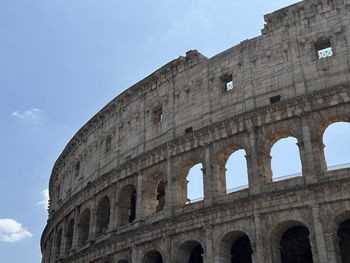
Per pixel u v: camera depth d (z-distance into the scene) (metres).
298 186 52.47
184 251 61.44
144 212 68.62
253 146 59.03
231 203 56.56
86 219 85.25
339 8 60.41
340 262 49.38
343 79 56.88
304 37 61.38
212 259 56.38
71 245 88.31
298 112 57.22
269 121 59.16
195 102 69.25
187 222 60.50
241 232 56.56
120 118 82.69
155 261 66.00
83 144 94.25
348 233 54.47
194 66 72.19
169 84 74.56
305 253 57.22
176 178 66.12
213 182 61.34
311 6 62.34
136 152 75.31
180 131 69.31
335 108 55.66
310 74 59.22
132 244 66.50
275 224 53.25
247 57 65.31
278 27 64.38
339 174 52.44
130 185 74.06
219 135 62.84
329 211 50.59
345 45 58.31
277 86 61.16
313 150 55.00
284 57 62.12
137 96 80.69
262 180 57.19
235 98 64.56
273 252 52.75
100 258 72.12
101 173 82.81
